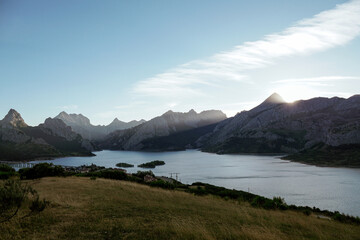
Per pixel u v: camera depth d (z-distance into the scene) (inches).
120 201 832.3
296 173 7613.2
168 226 546.3
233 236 506.9
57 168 2025.1
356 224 1176.2
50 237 456.4
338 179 6378.0
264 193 4704.7
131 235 485.1
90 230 506.0
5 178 1614.2
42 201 667.4
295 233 618.8
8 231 469.1
